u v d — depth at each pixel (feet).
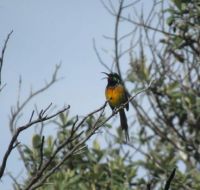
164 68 49.67
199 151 50.52
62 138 41.60
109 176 46.47
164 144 52.21
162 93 50.14
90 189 44.55
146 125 50.52
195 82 49.98
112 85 44.78
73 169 44.80
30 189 19.83
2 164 18.81
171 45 49.42
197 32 48.44
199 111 49.78
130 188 44.91
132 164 47.98
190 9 47.32
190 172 48.57
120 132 48.80
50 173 20.06
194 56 49.60
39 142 39.65
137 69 49.39
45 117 19.52
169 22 47.06
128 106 44.42
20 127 19.08
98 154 45.96
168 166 48.65
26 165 35.01
